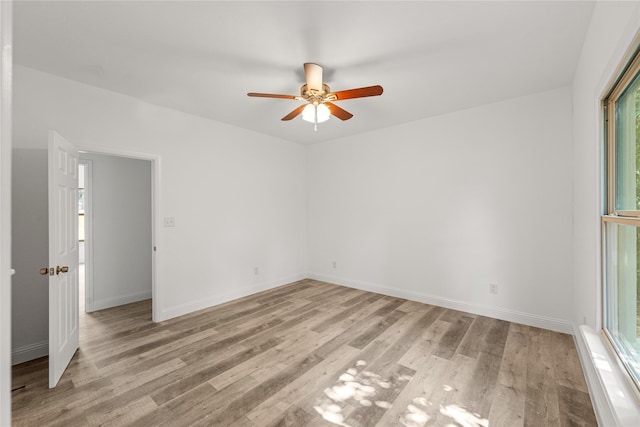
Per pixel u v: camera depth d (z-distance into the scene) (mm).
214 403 1931
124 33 2049
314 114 2543
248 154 4289
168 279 3408
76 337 2627
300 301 3967
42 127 2568
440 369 2307
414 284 3973
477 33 2043
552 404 1893
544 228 3025
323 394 2020
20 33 2031
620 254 1763
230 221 4055
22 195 2488
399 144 4086
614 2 1490
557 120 2936
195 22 1935
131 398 1980
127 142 3078
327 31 2025
